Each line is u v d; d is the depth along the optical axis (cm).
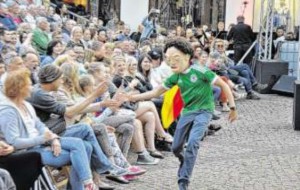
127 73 857
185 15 2347
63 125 575
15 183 477
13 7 1323
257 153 853
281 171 747
